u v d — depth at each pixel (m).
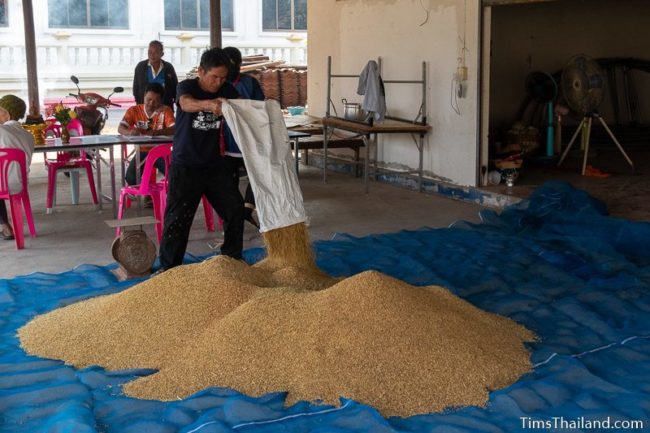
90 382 3.57
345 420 3.11
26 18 10.50
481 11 7.92
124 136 7.34
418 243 6.12
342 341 3.55
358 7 9.73
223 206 5.27
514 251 5.87
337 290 3.80
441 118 8.53
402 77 9.06
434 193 8.62
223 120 5.09
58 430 3.07
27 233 6.76
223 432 3.02
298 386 3.42
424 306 3.79
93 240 6.53
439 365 3.48
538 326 4.32
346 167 10.14
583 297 4.79
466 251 5.90
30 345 4.07
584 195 7.03
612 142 10.84
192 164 5.08
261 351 3.59
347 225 7.12
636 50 11.44
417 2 8.70
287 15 17.23
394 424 3.16
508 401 3.28
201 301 3.97
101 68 15.46
